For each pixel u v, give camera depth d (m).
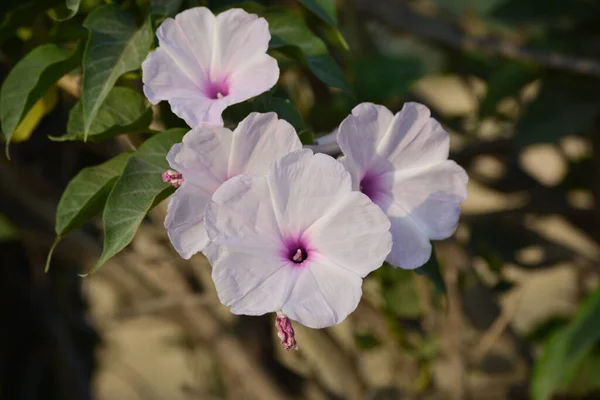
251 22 0.85
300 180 0.81
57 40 0.98
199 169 0.82
